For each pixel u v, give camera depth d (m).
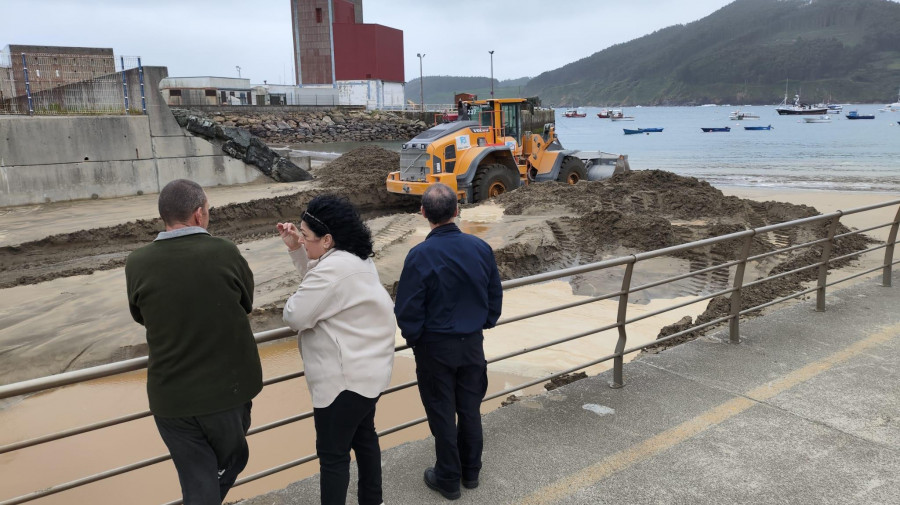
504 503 3.36
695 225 13.52
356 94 74.25
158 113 20.31
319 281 2.58
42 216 16.17
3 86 21.61
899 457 3.83
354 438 2.94
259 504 3.41
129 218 15.59
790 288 9.61
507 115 18.50
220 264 2.34
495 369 7.66
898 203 7.11
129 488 5.53
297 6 72.25
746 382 4.91
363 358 2.64
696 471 3.67
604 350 8.15
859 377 4.99
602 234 13.18
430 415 3.30
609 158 21.88
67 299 9.82
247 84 64.75
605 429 4.17
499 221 14.48
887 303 6.88
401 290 3.12
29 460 5.94
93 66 22.95
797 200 20.38
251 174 22.23
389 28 76.31
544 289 10.74
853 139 63.03
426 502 3.37
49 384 2.59
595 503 3.36
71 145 18.70
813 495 3.44
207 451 2.38
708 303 9.48
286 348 8.48
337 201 2.72
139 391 7.36
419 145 17.30
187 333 2.26
